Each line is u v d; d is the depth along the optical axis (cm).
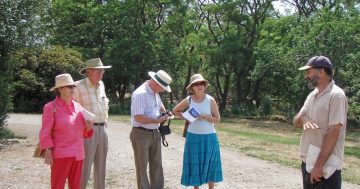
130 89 3847
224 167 1052
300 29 2725
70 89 568
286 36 3064
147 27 3500
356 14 2511
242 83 3816
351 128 2445
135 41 3362
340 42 2269
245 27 3597
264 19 3609
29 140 1366
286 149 1462
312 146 423
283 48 2953
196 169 683
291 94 3159
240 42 3512
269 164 1120
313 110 423
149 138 664
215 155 693
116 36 3416
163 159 1124
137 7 3491
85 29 3434
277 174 980
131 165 1017
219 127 2334
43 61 2609
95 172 665
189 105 696
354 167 1177
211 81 4062
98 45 3516
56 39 3297
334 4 2872
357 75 2023
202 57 3797
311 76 422
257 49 3234
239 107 3519
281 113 3456
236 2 3481
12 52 1380
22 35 1338
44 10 1412
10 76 1402
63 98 570
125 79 3522
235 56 3456
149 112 660
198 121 688
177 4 3681
